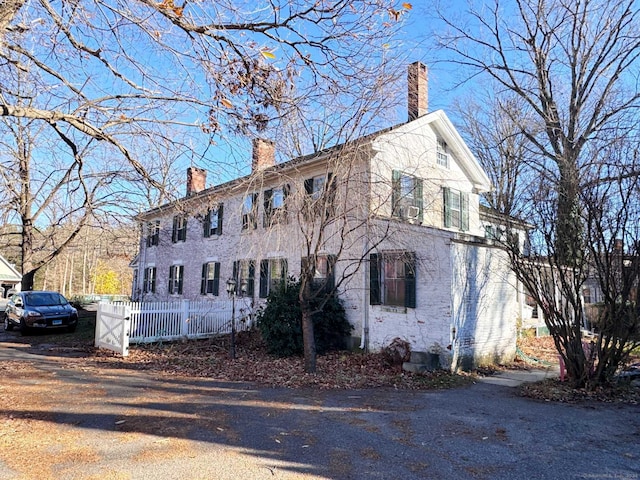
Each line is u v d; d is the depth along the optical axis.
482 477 4.25
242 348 12.91
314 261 9.78
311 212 9.84
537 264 9.05
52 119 5.57
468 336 10.56
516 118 20.23
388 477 4.21
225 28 5.18
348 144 9.17
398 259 11.32
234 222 17.22
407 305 11.03
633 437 5.54
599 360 8.20
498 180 24.09
